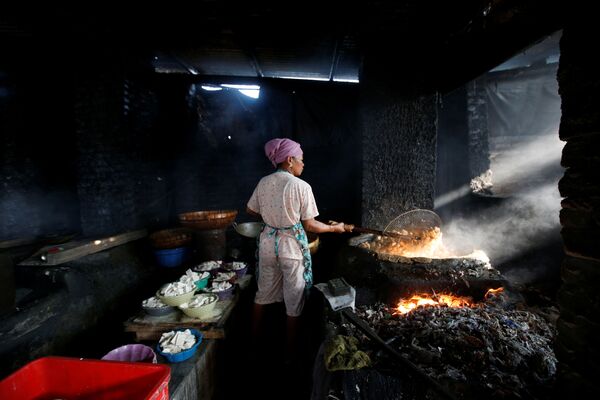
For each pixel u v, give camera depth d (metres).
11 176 4.32
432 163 3.67
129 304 3.62
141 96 4.63
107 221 4.16
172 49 4.61
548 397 1.56
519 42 2.15
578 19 1.32
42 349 2.59
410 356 1.91
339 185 5.64
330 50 4.55
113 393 1.44
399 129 3.67
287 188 2.46
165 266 4.08
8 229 4.32
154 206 5.03
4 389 1.33
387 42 3.59
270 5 3.36
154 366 1.41
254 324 2.78
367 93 3.68
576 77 1.34
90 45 3.87
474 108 4.29
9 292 2.47
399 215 3.56
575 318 1.38
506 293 2.75
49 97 4.46
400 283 2.83
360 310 2.67
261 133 5.56
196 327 2.45
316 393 1.83
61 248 3.38
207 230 3.90
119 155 4.14
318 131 5.39
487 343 1.95
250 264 4.27
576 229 1.36
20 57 4.10
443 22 3.14
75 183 4.58
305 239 2.58
